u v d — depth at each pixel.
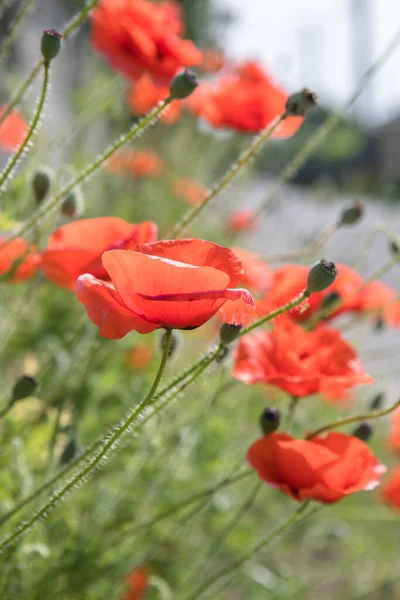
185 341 1.19
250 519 1.18
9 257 0.78
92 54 1.64
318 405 1.23
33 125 0.71
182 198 1.70
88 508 0.94
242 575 1.05
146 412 0.70
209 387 0.89
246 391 1.05
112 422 0.98
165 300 0.62
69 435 0.81
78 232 0.74
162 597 0.91
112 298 0.64
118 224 0.74
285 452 0.72
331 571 1.12
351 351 0.76
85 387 0.95
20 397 0.73
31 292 0.89
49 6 2.21
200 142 1.77
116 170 1.51
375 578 1.25
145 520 0.91
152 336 1.08
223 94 1.01
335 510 1.18
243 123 1.02
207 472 1.00
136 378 1.06
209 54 1.52
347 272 0.86
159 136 1.69
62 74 1.72
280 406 1.13
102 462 0.68
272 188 0.97
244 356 0.75
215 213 1.70
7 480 0.84
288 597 1.07
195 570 0.97
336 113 0.94
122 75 0.96
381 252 2.93
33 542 0.83
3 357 1.06
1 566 0.82
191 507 0.99
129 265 0.62
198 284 0.62
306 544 1.31
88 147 1.40
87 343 0.90
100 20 0.93
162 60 0.94
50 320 1.12
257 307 0.77
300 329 0.76
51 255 0.73
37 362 1.05
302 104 0.76
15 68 1.69
